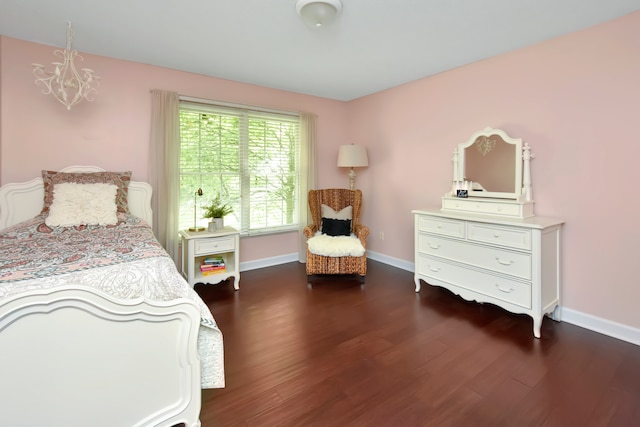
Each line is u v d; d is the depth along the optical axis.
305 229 3.82
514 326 2.55
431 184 3.71
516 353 2.15
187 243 3.26
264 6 2.13
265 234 4.20
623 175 2.31
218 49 2.87
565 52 2.56
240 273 3.96
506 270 2.55
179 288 1.74
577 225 2.56
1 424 1.09
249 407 1.64
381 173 4.34
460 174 3.28
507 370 1.96
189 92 3.49
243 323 2.61
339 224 3.96
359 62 3.19
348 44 2.75
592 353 2.15
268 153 4.17
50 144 2.84
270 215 4.25
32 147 2.77
